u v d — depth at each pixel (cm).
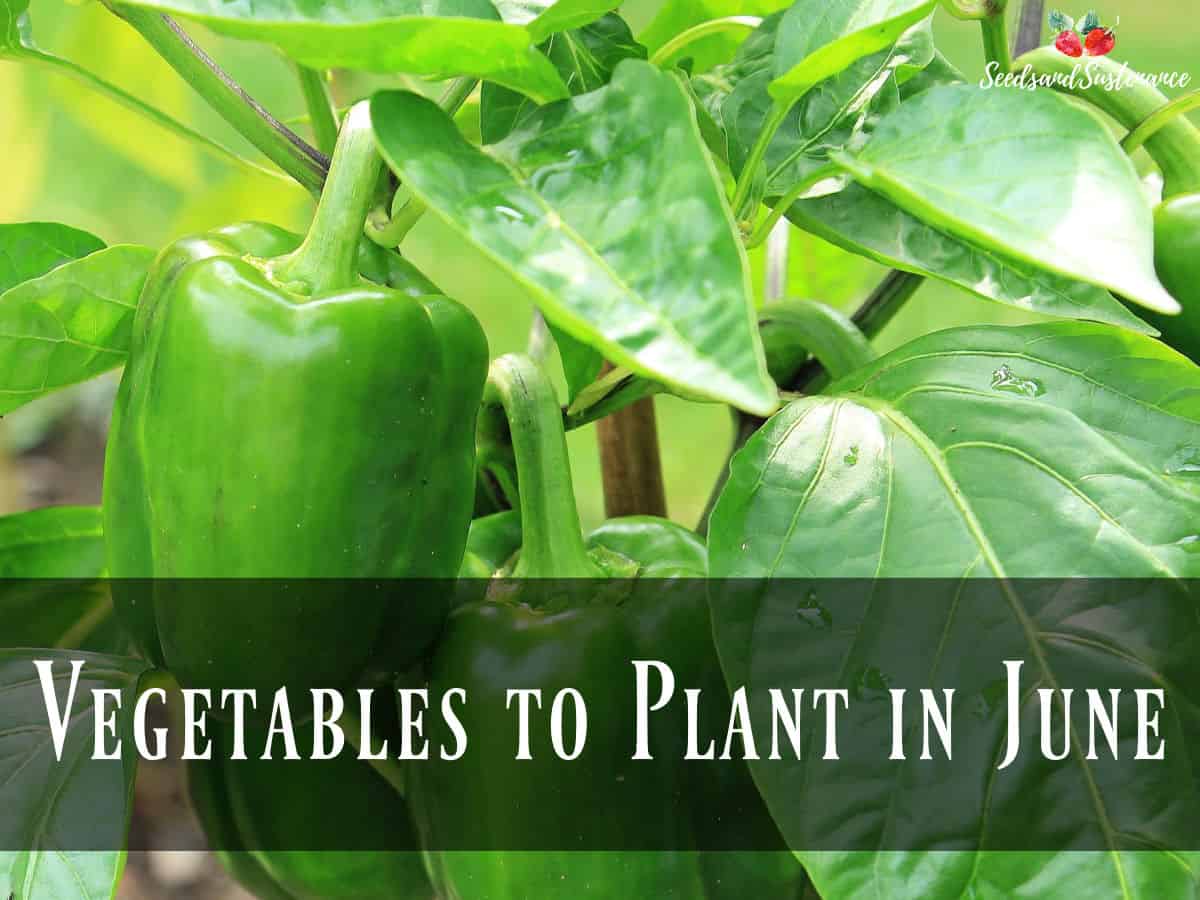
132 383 58
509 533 64
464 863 60
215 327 56
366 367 56
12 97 85
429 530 58
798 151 61
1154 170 67
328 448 56
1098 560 56
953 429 58
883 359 60
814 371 70
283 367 55
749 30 64
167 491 56
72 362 61
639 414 74
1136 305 63
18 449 151
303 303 56
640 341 50
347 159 57
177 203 114
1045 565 56
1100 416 58
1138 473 57
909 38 63
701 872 61
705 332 50
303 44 52
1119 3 140
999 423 58
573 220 51
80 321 60
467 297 150
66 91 80
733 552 57
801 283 81
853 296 81
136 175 114
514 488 66
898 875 55
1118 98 63
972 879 54
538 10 59
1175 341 63
